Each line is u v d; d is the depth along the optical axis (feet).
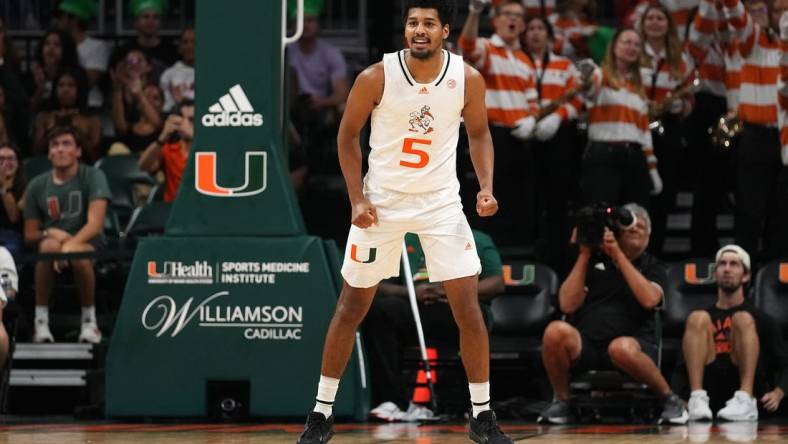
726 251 55.62
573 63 71.20
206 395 51.39
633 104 65.92
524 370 59.93
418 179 35.50
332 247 52.39
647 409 54.49
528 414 56.54
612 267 55.31
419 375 55.72
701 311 55.47
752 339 54.60
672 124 70.79
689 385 56.85
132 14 85.66
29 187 63.93
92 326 61.16
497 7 67.05
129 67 78.02
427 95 35.09
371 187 36.01
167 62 80.89
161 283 51.60
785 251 66.44
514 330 61.16
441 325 55.06
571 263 69.46
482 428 36.52
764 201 66.80
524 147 67.31
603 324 54.49
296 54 80.12
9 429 47.73
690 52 71.56
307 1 79.51
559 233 70.33
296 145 74.79
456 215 35.91
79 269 60.54
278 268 51.03
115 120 77.92
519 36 69.05
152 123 77.56
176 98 78.48
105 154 79.51
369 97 35.22
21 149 78.59
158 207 67.15
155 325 51.52
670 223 77.00
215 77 51.16
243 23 51.01
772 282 59.82
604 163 65.87
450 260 35.73
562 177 69.87
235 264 51.21
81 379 59.98
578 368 54.24
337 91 80.12
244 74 51.06
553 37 72.43
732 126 66.74
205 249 51.39
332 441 41.42
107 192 63.26
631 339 53.01
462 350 36.42
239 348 51.13
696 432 46.88
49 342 61.05
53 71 79.87
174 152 69.00
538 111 67.26
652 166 67.26
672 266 62.34
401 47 84.74
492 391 62.18
